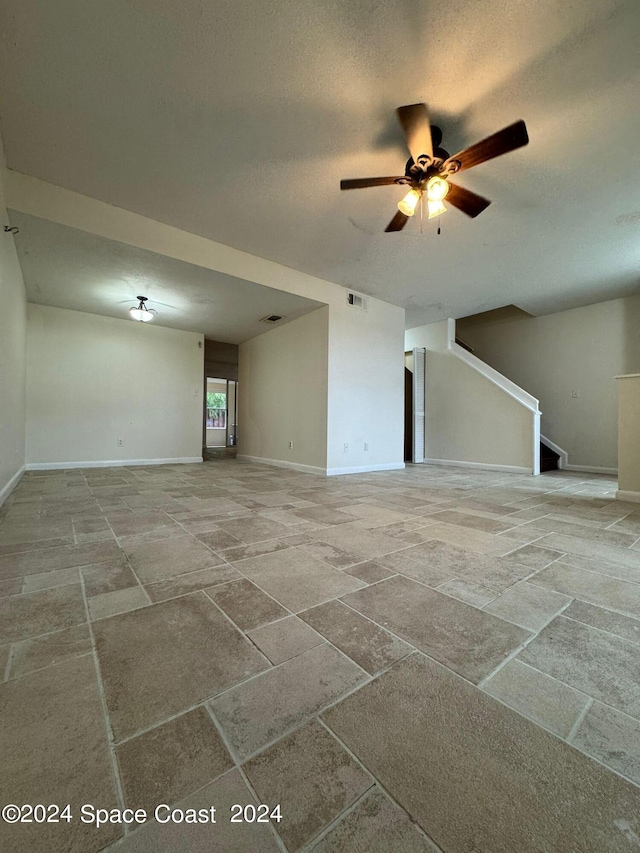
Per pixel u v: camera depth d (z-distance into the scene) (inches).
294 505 124.0
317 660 42.2
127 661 41.8
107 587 60.3
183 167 109.3
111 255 141.1
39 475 185.8
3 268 112.7
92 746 30.5
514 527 99.3
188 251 146.7
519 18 69.3
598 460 231.5
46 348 207.6
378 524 100.7
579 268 179.2
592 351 235.9
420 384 281.0
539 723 33.3
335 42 73.9
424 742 31.2
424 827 24.4
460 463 257.6
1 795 26.3
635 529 98.3
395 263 175.0
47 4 67.7
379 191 119.9
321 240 152.5
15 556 73.6
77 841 23.4
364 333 217.2
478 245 155.9
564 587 62.0
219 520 103.2
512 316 276.5
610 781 27.7
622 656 43.4
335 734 31.9
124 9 68.7
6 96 85.7
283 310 209.5
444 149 101.7
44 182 116.6
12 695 36.2
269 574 66.0
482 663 41.9
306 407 215.3
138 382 238.1
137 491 146.6
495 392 241.4
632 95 84.4
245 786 27.2
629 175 111.7
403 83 82.1
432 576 65.9
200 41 74.1
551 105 87.4
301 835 23.8
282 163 107.3
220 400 505.7
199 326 245.4
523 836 23.9
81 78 81.6
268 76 80.8
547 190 118.8
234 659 42.3
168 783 27.3
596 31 70.9
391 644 45.4
